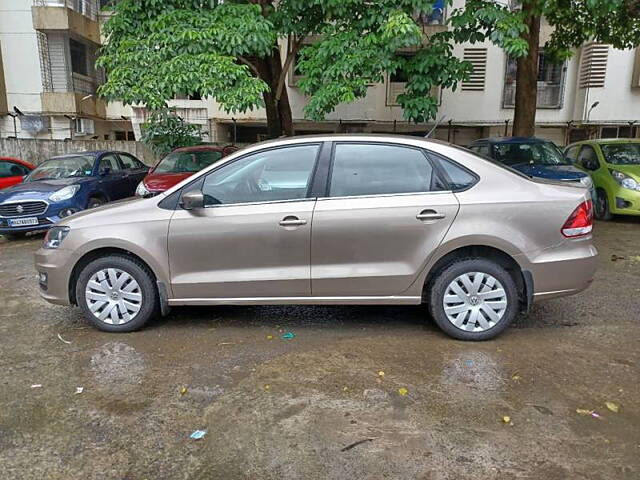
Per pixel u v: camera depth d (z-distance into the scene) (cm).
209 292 418
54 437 286
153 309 434
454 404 315
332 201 402
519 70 1149
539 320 457
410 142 408
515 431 287
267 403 319
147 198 434
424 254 396
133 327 434
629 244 768
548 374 353
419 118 880
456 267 401
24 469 259
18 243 869
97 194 934
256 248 407
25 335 436
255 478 252
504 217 389
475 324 405
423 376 351
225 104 744
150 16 780
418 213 393
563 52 1334
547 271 392
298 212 400
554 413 304
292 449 274
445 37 852
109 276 430
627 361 373
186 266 415
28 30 1864
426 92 884
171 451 273
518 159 891
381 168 406
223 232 406
